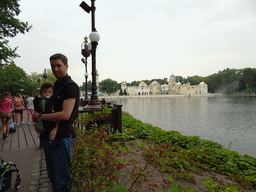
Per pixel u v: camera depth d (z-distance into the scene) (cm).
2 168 274
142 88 14262
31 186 327
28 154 523
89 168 200
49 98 196
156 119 2280
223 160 485
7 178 283
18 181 316
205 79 14662
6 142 668
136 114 2873
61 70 198
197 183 347
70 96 188
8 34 1158
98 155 206
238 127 1662
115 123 558
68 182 196
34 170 402
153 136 718
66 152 193
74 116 204
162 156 248
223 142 1147
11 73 4375
